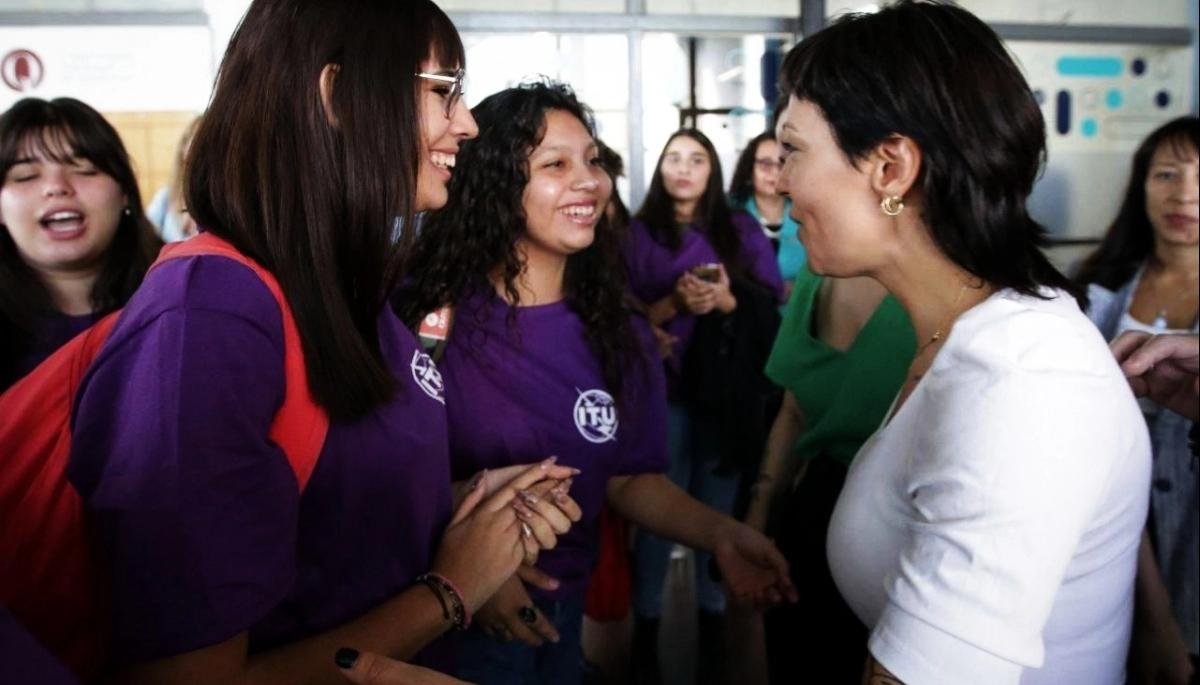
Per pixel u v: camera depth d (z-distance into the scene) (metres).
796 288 1.71
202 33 4.15
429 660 1.02
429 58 0.83
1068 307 0.76
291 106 0.76
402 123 0.79
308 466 0.79
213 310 0.70
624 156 4.53
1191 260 1.90
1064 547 0.66
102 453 0.69
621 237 1.70
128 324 0.71
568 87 1.49
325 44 0.76
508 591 1.20
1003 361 0.70
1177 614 1.72
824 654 1.35
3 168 1.54
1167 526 1.71
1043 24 4.63
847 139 0.79
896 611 0.70
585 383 1.41
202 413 0.67
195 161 0.79
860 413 1.41
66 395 0.77
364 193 0.78
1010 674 0.65
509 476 1.09
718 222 3.00
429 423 0.92
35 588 0.75
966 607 0.66
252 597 0.70
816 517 1.42
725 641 2.81
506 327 1.38
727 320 2.85
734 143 4.61
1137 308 2.00
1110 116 4.76
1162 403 1.20
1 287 1.59
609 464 1.43
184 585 0.67
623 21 4.40
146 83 4.16
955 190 0.76
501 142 1.35
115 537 0.67
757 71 4.57
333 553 0.83
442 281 1.37
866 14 0.82
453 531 0.99
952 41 0.76
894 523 0.81
